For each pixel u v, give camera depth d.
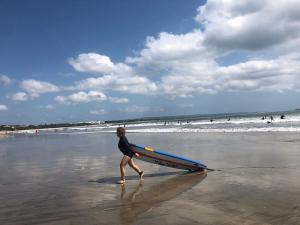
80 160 17.34
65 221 7.21
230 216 6.96
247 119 74.56
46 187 10.85
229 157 15.58
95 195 9.43
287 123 45.22
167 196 8.94
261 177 10.65
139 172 11.48
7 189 10.83
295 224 6.29
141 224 6.78
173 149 20.55
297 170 11.48
